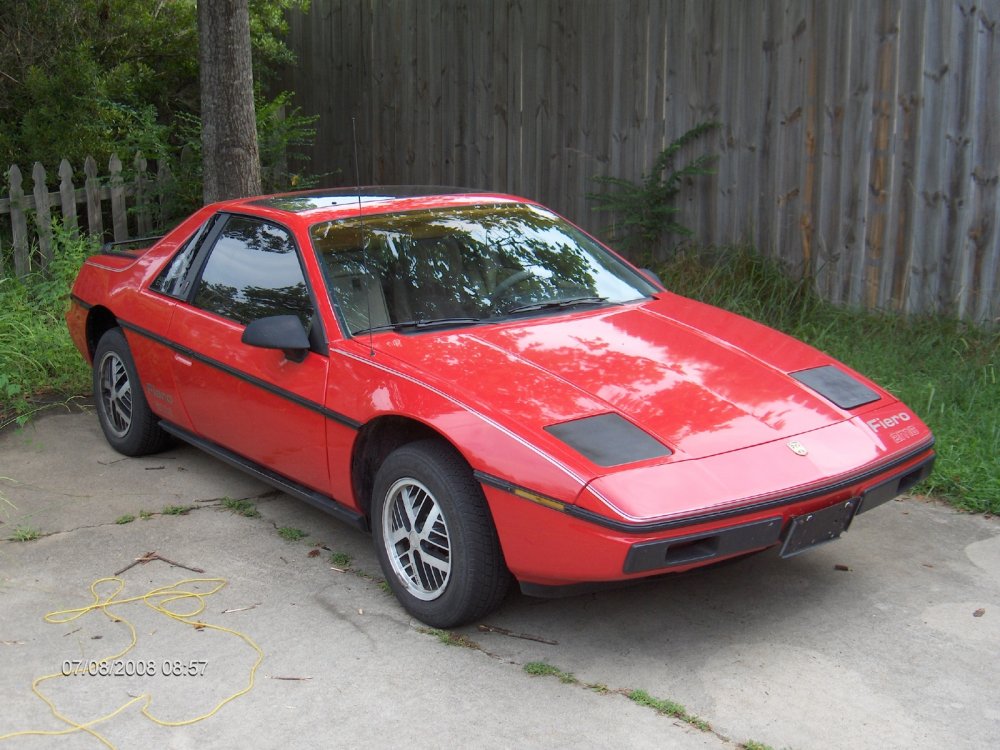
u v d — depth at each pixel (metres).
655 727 3.25
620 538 3.27
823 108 7.42
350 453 4.12
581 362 4.07
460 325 4.39
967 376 6.18
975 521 4.82
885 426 3.99
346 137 10.78
